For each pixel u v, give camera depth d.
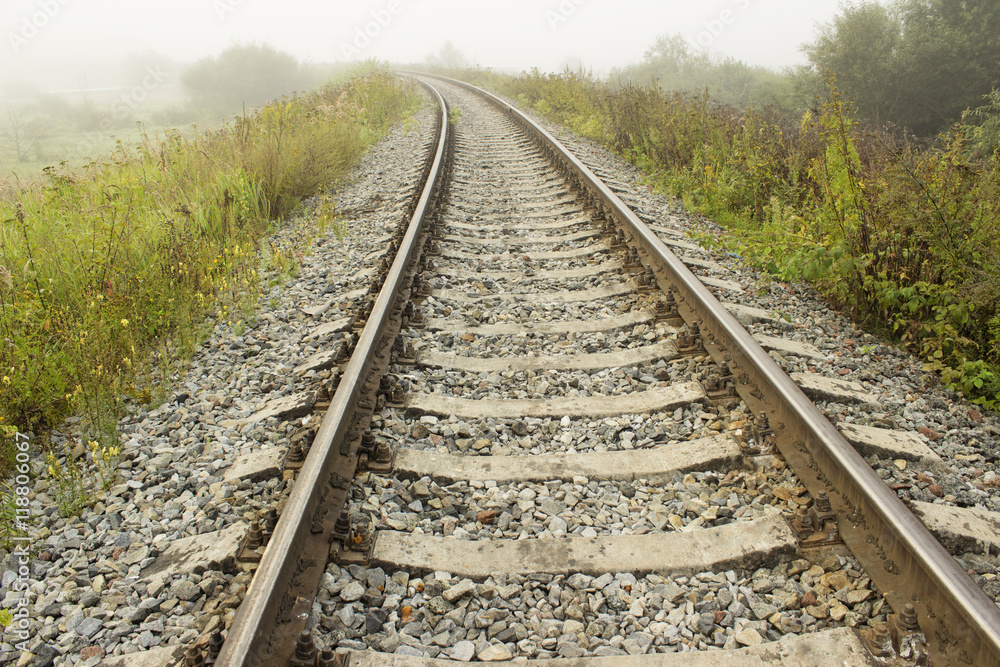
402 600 2.31
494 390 3.76
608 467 3.01
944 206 4.48
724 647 2.12
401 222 6.59
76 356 3.71
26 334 3.90
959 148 4.86
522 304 4.94
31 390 3.51
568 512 2.75
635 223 5.88
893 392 3.68
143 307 4.45
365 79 20.62
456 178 9.45
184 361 4.13
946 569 2.01
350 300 5.03
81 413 3.46
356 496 2.77
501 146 12.46
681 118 10.34
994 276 4.10
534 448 3.23
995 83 18.67
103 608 2.29
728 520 2.67
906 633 2.02
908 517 2.23
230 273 5.36
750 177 8.02
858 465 2.50
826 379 3.69
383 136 13.98
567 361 4.03
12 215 5.54
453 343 4.34
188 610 2.27
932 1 20.08
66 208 6.18
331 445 2.75
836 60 21.28
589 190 7.88
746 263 5.86
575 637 2.17
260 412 3.54
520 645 2.14
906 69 19.70
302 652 1.93
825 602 2.24
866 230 4.91
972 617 1.86
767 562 2.44
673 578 2.41
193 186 7.12
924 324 4.24
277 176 7.93
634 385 3.73
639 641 2.15
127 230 5.22
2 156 20.36
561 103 16.78
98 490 2.91
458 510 2.79
